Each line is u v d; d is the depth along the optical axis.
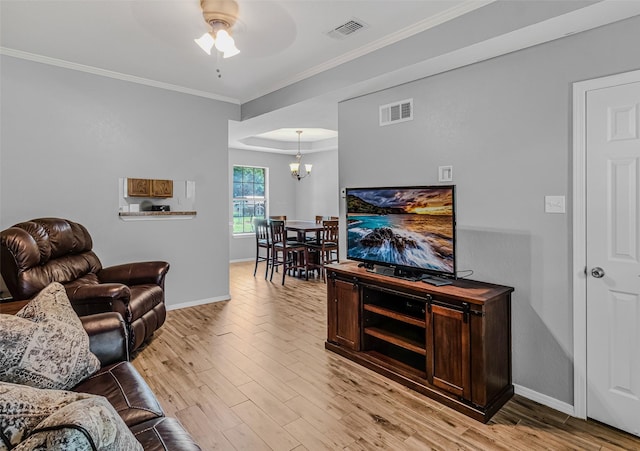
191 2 2.43
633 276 2.03
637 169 2.00
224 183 4.67
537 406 2.34
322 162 8.20
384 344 3.04
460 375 2.26
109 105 3.77
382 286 2.71
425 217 2.54
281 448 1.93
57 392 1.07
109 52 3.23
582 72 2.17
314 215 8.42
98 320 1.92
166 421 1.43
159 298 3.38
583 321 2.20
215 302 4.63
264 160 8.31
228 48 2.42
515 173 2.47
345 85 3.29
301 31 2.80
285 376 2.70
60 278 2.90
